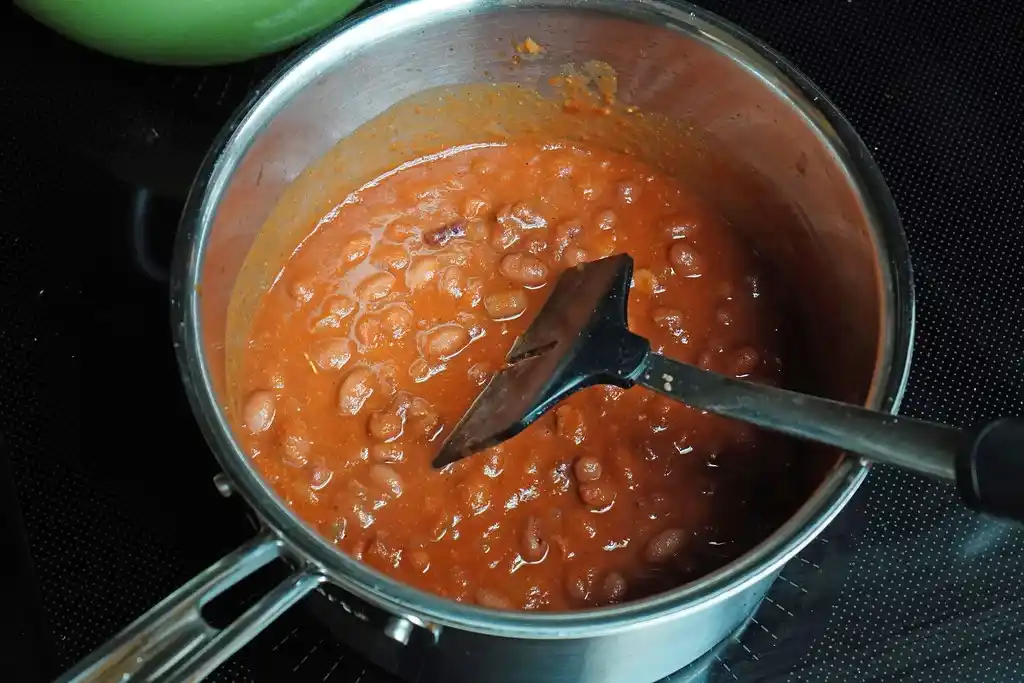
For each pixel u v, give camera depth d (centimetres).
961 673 35
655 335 39
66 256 39
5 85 42
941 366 39
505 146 42
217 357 35
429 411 37
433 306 39
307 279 39
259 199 36
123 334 38
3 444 36
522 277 39
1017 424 27
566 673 32
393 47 36
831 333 37
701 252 41
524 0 36
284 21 39
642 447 37
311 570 29
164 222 40
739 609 33
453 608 28
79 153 41
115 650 28
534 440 37
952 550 36
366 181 41
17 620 34
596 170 42
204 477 36
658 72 38
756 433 37
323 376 38
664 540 36
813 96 35
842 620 35
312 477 36
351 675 34
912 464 28
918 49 44
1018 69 43
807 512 30
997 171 42
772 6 44
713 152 40
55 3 37
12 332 38
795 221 38
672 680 34
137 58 40
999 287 40
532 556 36
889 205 33
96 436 37
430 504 36
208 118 42
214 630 28
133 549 36
